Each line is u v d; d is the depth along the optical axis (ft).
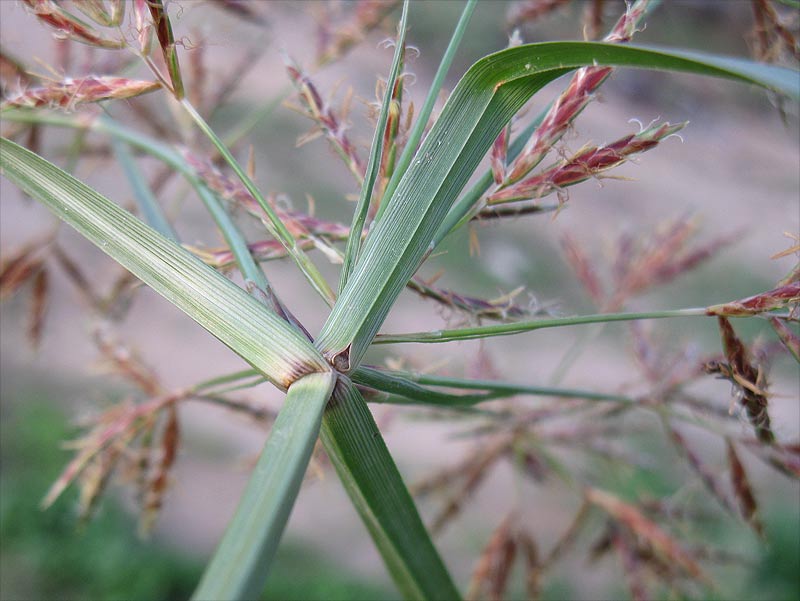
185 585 1.33
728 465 0.37
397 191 0.24
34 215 1.48
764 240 2.06
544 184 0.25
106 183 1.42
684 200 2.17
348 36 0.46
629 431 0.47
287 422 0.21
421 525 0.27
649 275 0.49
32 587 1.26
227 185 0.32
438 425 1.49
